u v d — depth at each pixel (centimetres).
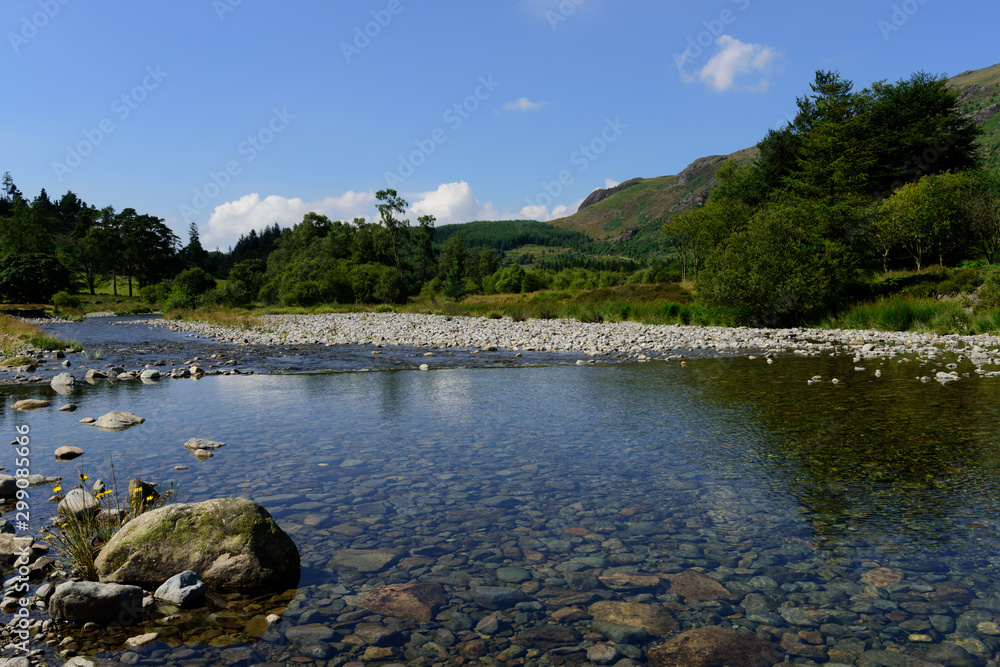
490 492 456
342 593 299
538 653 242
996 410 735
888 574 311
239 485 472
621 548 351
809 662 233
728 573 316
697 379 1078
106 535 363
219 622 271
